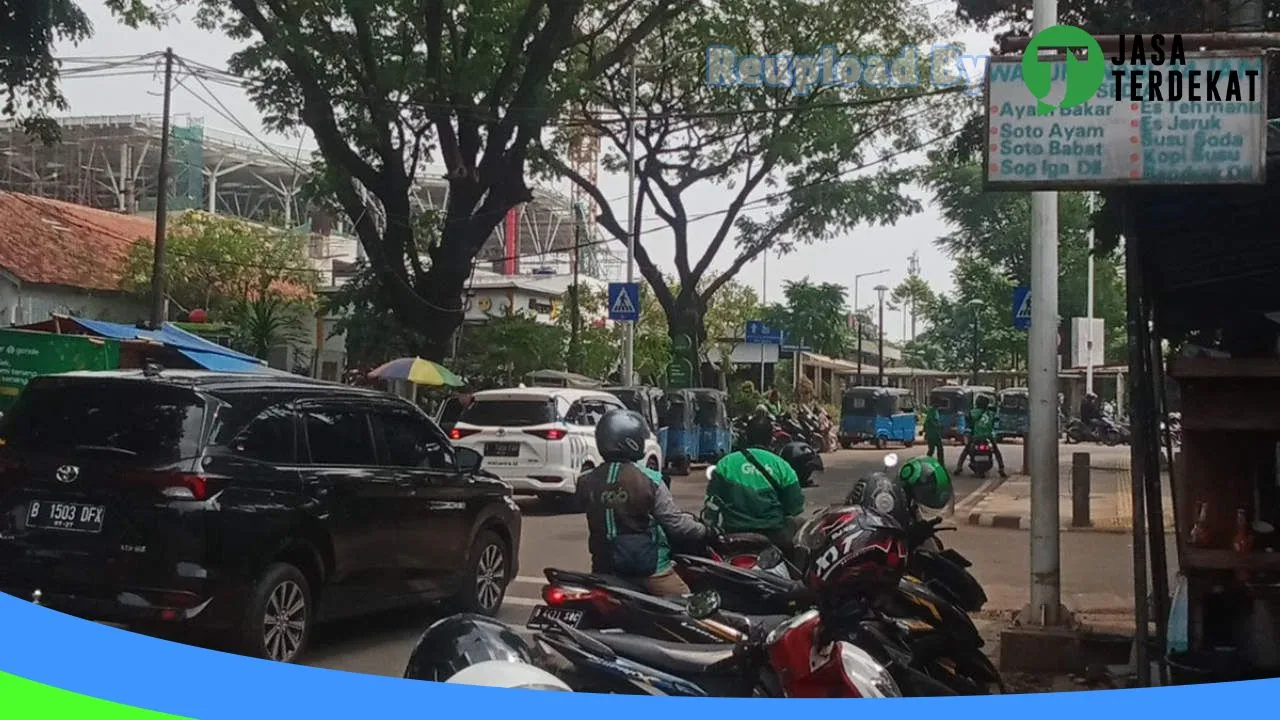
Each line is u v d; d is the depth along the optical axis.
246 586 6.00
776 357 35.00
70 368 14.02
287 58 19.77
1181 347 5.60
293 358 31.23
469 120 21.12
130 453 5.96
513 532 8.47
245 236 31.55
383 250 22.06
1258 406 5.32
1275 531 5.38
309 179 23.16
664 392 23.59
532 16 20.44
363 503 6.85
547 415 14.73
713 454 24.61
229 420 6.18
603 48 27.50
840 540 4.04
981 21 12.94
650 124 29.11
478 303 36.75
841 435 36.22
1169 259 5.88
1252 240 5.66
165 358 15.26
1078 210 30.81
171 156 35.03
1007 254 37.91
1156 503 5.63
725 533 6.12
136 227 31.30
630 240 27.58
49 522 5.96
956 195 36.22
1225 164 5.18
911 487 5.96
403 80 20.33
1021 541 12.94
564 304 36.97
